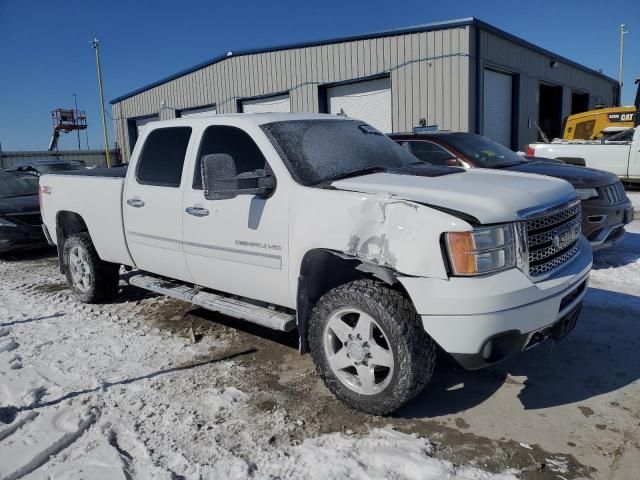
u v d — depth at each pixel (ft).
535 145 44.42
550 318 10.57
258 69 72.13
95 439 10.68
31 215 30.60
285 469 9.56
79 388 12.92
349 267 11.59
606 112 59.72
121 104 101.35
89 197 18.33
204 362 14.34
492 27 55.88
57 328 17.49
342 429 10.84
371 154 14.29
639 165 42.63
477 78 55.57
